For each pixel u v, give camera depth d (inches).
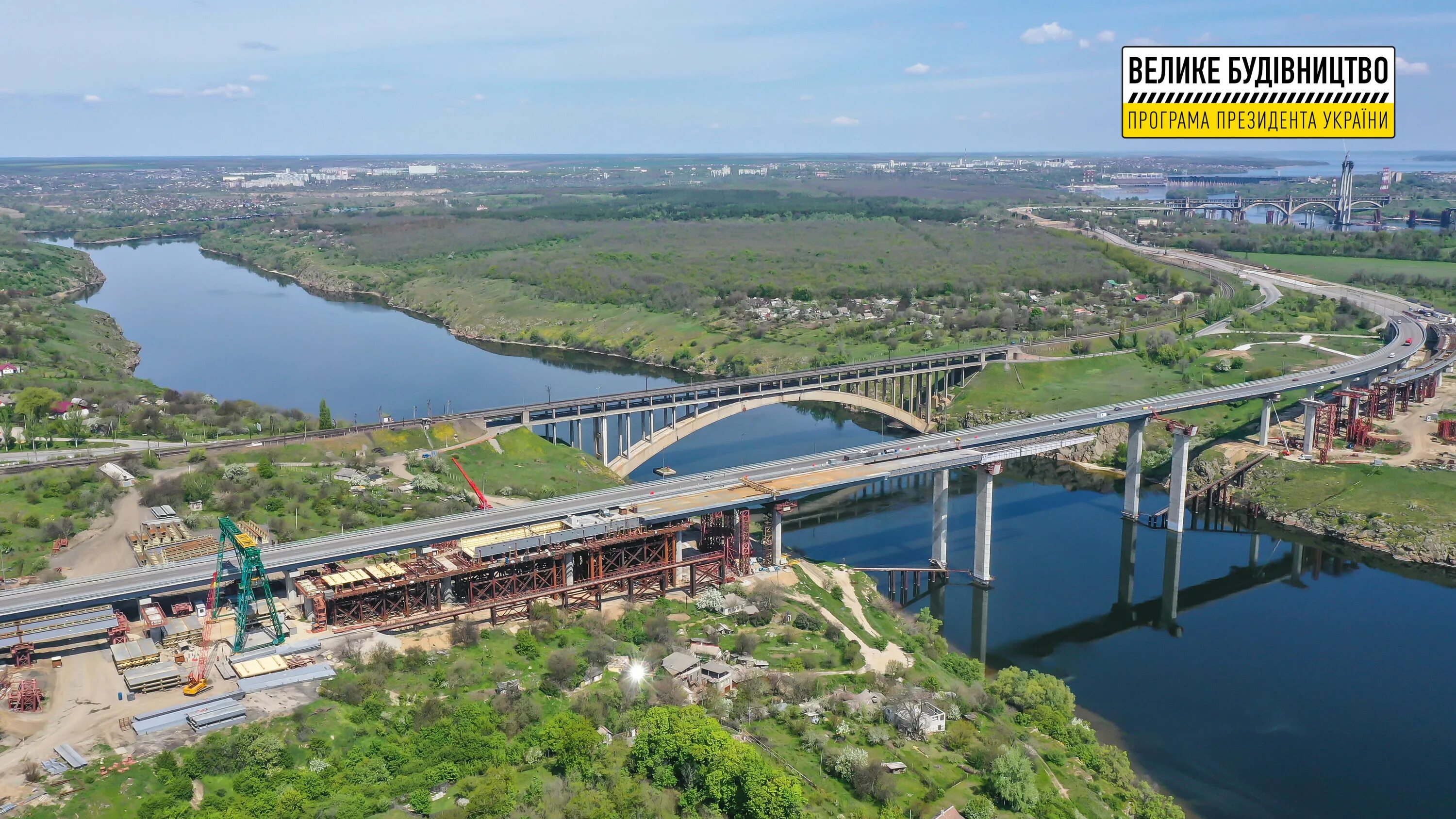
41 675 6594.5
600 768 5629.9
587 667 6884.8
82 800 5275.6
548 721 6048.2
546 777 5659.5
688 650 7308.1
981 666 7706.7
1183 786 6619.1
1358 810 6392.7
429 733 5861.2
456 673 6692.9
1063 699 7194.9
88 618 7071.9
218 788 5428.2
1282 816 6314.0
